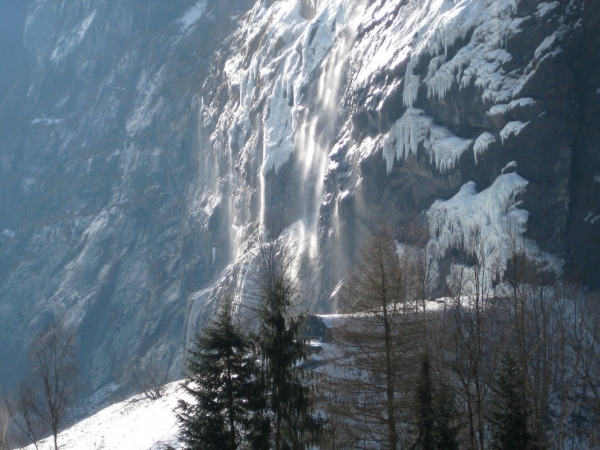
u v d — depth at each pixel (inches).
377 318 1022.4
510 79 2239.2
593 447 1352.1
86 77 6082.7
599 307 1766.7
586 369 1393.9
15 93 6678.2
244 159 3656.5
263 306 1024.9
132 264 4431.6
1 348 4618.6
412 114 2452.0
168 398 1913.1
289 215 3191.4
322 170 3029.0
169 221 4436.5
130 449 1587.1
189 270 4028.1
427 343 1103.0
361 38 2952.8
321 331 1566.2
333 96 3075.8
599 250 2050.9
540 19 2201.0
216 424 984.9
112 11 6146.7
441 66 2400.3
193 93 4766.2
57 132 5964.6
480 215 2170.3
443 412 942.4
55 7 6727.4
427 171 2401.6
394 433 967.6
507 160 2206.0
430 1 2618.1
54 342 2377.0
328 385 1050.7
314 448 1139.3
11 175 5959.6
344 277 2559.1
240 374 996.6
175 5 5841.5
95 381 4010.8
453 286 1768.0
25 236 5300.2
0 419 2074.3
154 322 3991.1
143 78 5502.0
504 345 1385.3
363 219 2615.7
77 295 4576.8
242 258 3265.3
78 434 1888.5
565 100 2146.9
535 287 1657.2
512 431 939.3
